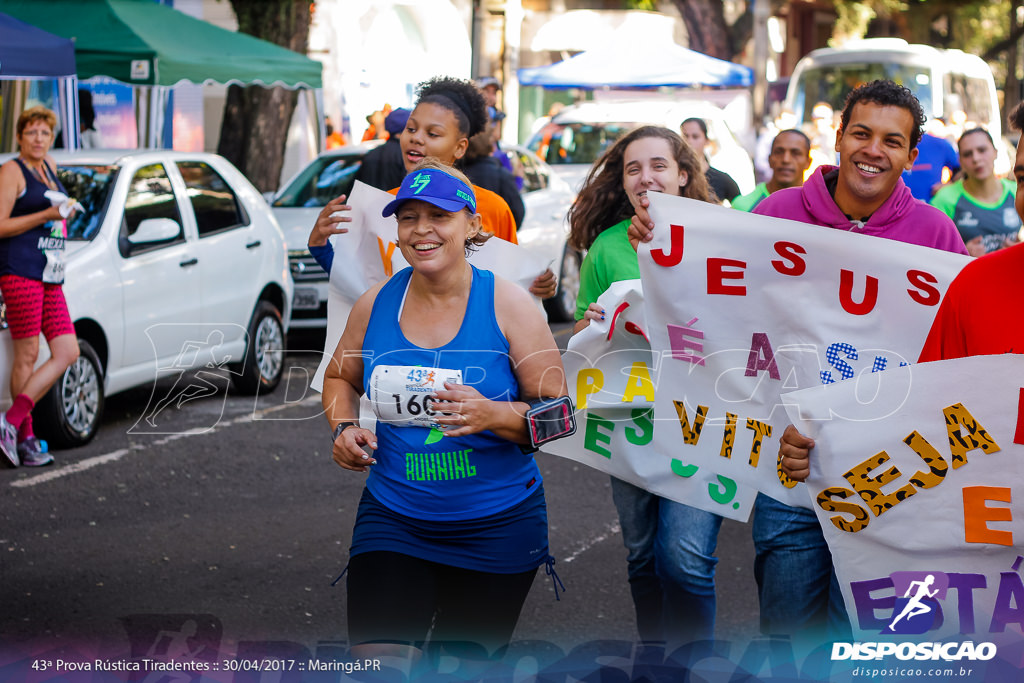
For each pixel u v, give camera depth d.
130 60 11.50
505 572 3.22
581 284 4.19
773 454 3.63
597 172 4.18
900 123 3.54
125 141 15.96
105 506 6.40
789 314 3.58
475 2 19.98
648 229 3.65
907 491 3.18
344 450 3.19
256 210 9.32
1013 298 3.01
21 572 5.35
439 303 3.18
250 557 5.62
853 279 3.53
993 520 3.13
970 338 3.07
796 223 3.54
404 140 4.45
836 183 3.78
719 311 3.63
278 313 9.30
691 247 3.62
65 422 7.41
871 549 3.24
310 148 18.97
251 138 14.76
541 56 28.44
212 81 12.05
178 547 5.75
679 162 4.04
